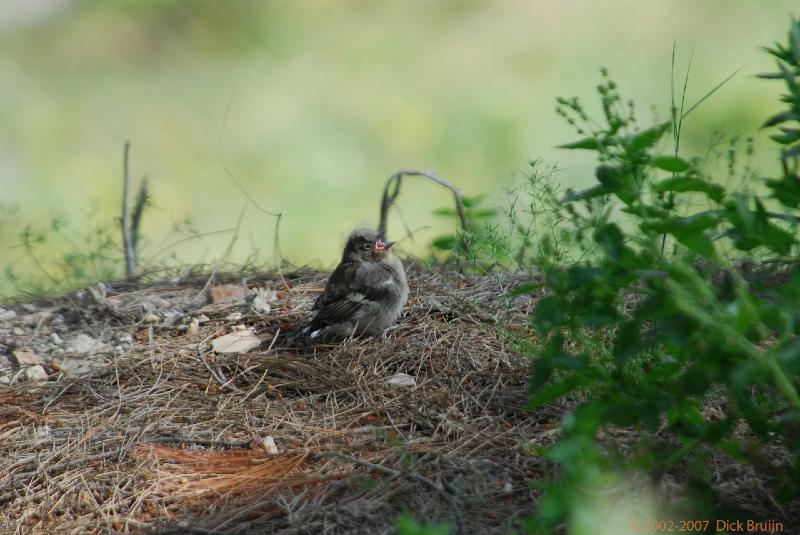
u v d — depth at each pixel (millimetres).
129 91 26500
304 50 27641
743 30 25469
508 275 12547
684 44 25047
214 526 7918
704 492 7301
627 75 24875
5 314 12344
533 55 26297
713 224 6703
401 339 11141
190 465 8922
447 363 10469
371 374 10430
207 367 10695
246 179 23328
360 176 23188
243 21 28344
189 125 24969
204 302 12578
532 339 10570
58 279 14672
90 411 9914
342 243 14766
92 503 8445
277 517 8016
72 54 27766
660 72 24641
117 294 12859
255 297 12398
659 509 7328
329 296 11297
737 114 22359
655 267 6730
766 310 6332
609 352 8672
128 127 25141
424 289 12414
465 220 12750
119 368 10711
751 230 6695
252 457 9000
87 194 22734
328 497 8172
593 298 6914
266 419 9664
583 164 22062
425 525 7641
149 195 14805
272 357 10836
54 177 23375
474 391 9922
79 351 11297
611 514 6867
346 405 9883
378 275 11148
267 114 25172
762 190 13875
